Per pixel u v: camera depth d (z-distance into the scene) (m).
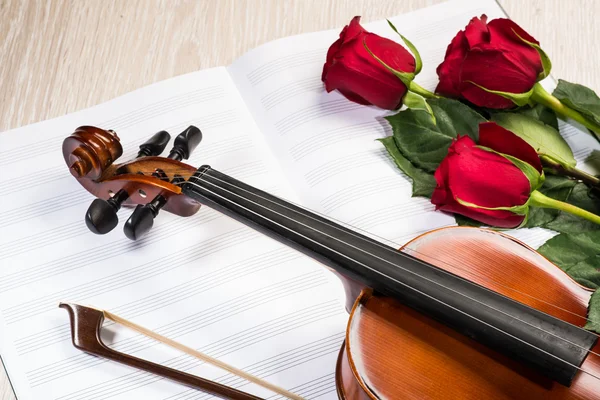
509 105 0.87
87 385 0.84
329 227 0.83
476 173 0.81
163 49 1.02
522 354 0.77
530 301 0.81
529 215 0.85
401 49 0.88
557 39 1.02
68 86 0.99
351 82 0.88
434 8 1.01
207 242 0.90
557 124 0.89
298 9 1.04
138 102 0.96
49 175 0.93
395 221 0.89
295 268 0.88
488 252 0.83
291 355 0.85
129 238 0.87
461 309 0.79
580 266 0.83
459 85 0.86
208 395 0.84
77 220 0.91
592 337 0.77
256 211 0.84
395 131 0.89
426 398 0.77
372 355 0.79
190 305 0.87
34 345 0.86
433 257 0.83
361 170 0.91
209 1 1.04
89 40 1.02
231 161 0.93
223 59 1.01
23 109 0.98
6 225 0.90
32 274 0.89
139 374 0.85
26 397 0.84
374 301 0.81
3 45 1.01
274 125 0.94
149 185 0.87
